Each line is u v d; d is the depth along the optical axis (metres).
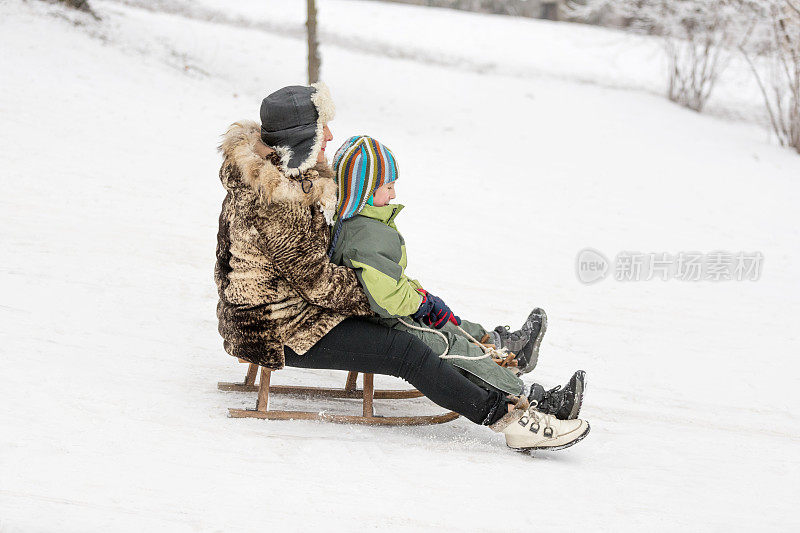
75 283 12.38
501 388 8.61
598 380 11.81
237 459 7.75
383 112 34.66
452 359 8.57
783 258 20.70
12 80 24.55
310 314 8.27
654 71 51.00
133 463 7.39
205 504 6.85
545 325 9.81
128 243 14.74
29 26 30.14
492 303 14.92
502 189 24.58
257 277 8.09
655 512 7.71
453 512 7.22
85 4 35.22
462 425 9.60
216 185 19.70
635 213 23.86
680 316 15.65
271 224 7.71
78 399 8.57
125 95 26.52
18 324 10.49
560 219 22.17
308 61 32.56
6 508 6.42
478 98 39.97
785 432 10.58
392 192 8.42
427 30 54.25
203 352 10.69
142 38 35.81
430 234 18.92
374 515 7.00
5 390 8.48
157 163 20.61
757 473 9.06
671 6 42.75
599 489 8.12
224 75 35.34
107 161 19.88
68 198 16.73
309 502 7.09
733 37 41.16
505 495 7.69
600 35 57.75
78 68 27.75
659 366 12.73
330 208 7.81
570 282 16.97
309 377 10.48
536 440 8.58
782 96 38.41
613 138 34.81
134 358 10.08
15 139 19.88
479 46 51.94
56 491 6.75
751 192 28.19
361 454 8.21
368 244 8.08
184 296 12.67
